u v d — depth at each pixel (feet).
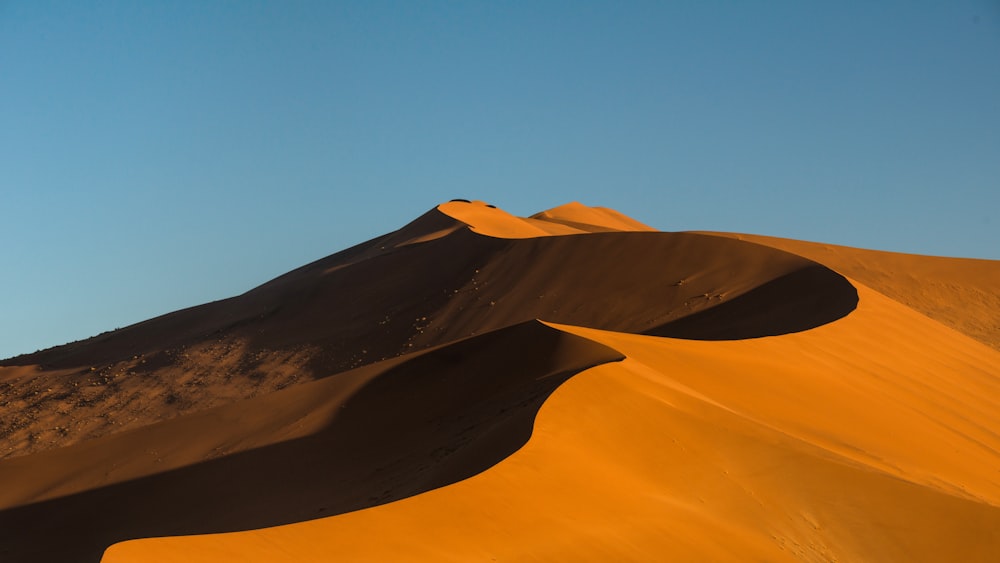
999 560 65.62
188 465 102.37
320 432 102.53
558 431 70.23
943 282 269.03
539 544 53.83
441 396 102.94
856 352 126.72
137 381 225.35
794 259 200.13
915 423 104.22
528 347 105.09
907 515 69.31
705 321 183.93
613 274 218.59
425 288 250.37
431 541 51.44
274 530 49.98
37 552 89.92
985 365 143.13
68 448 112.78
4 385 232.12
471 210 342.85
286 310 262.06
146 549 44.62
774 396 99.96
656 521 61.31
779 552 62.90
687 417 78.54
